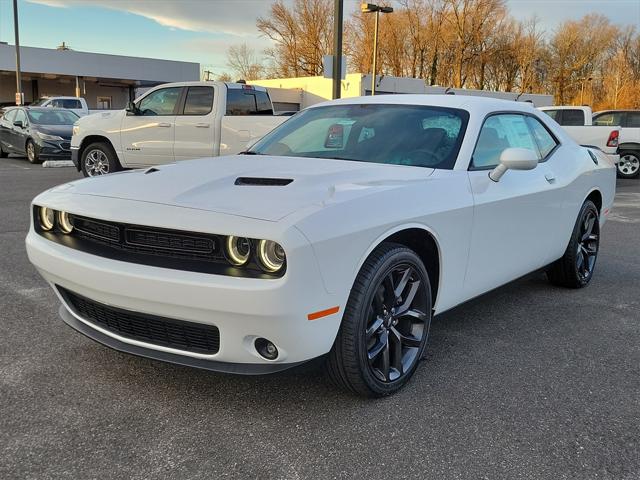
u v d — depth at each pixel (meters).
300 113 4.56
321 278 2.46
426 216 3.01
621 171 16.44
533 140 4.45
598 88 76.62
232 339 2.51
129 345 2.82
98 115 11.17
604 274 5.75
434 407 2.94
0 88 41.75
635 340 3.96
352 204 2.67
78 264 2.75
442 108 3.89
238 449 2.52
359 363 2.77
